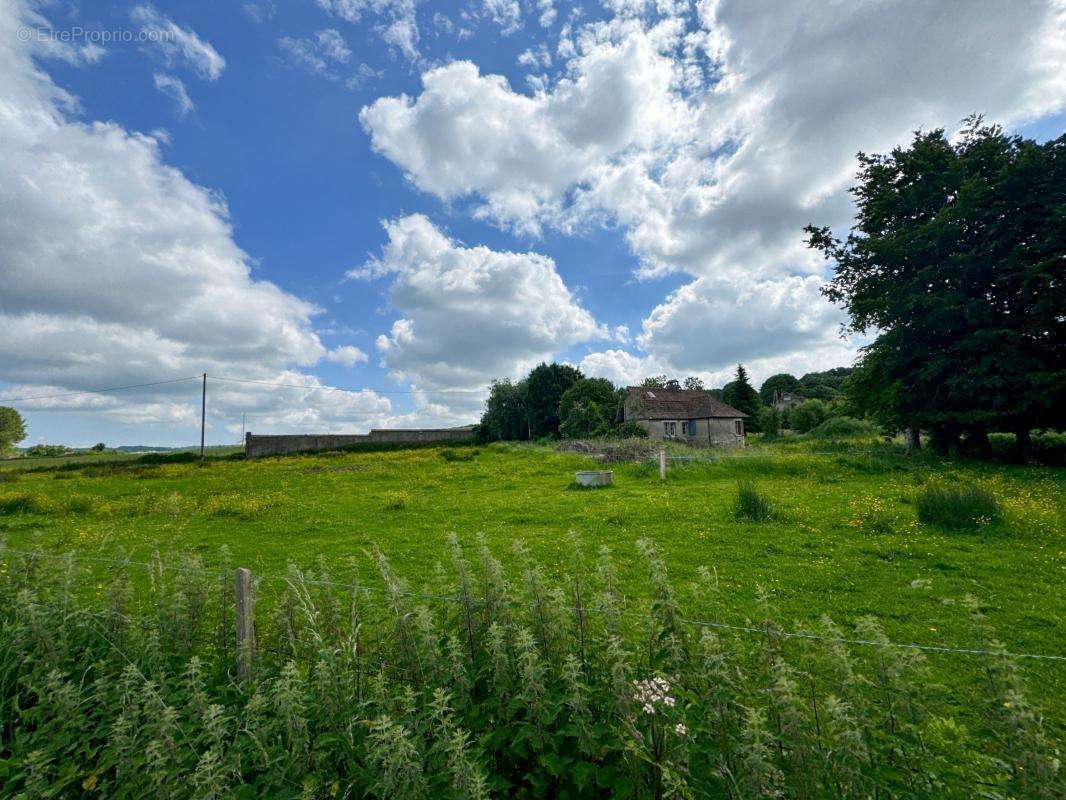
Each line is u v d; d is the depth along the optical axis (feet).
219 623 13.42
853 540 29.73
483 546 11.57
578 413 147.74
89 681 11.46
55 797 8.45
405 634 10.36
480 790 6.48
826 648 7.78
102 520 49.29
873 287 71.46
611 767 7.63
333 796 7.41
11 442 282.36
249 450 152.46
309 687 9.34
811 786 6.42
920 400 67.97
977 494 32.83
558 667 9.10
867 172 76.13
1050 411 60.34
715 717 7.31
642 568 26.18
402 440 183.52
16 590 14.28
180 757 7.86
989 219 62.59
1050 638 17.28
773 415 173.88
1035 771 6.04
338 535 39.27
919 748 6.75
